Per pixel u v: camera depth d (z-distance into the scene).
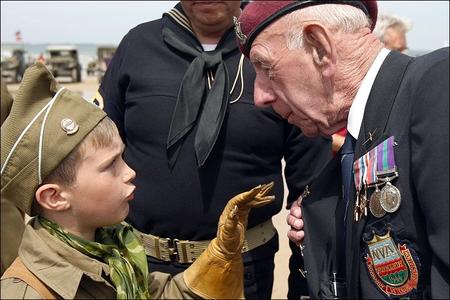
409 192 1.20
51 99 1.39
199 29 2.06
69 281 1.33
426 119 1.14
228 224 1.48
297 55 1.37
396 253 1.22
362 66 1.34
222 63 1.99
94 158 1.39
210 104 1.96
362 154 1.31
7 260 2.28
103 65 30.11
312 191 1.59
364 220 1.28
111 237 1.55
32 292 1.31
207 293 1.53
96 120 1.40
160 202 2.02
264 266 2.10
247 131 1.99
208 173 1.99
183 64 2.06
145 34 2.16
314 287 1.50
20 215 2.33
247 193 1.45
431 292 1.15
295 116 1.47
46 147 1.36
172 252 2.05
